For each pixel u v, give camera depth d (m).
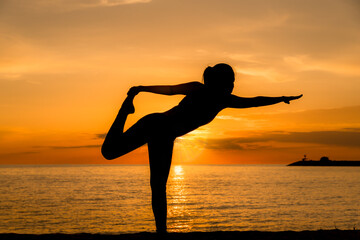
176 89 3.39
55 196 64.94
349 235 4.46
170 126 3.37
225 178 153.88
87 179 142.25
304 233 4.62
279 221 35.22
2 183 110.56
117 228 29.91
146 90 3.34
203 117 3.43
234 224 32.97
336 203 53.94
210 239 4.24
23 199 58.41
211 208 46.56
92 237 4.41
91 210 43.38
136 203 52.41
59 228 29.98
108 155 3.29
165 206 3.48
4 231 28.23
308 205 50.78
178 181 127.25
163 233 3.46
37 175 187.62
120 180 136.12
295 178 151.25
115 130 3.24
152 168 3.46
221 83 3.43
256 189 86.12
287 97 3.54
